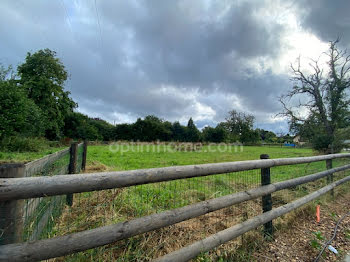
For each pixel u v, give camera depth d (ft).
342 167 13.57
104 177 3.37
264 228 7.06
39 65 73.97
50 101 74.18
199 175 4.89
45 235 5.21
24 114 38.99
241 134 166.50
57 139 83.20
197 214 4.72
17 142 35.88
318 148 42.37
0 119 33.50
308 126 44.45
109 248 4.96
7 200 2.63
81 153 15.25
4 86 37.04
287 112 47.09
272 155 48.08
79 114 110.01
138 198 8.90
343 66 41.04
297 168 17.40
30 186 2.71
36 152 35.73
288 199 10.33
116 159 29.73
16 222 2.80
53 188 2.87
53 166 6.14
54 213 6.36
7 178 2.71
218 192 10.39
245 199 6.00
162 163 27.30
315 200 10.87
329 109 42.39
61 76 80.33
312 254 6.48
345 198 12.82
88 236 3.21
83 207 7.79
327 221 9.05
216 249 5.85
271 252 6.34
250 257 5.95
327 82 42.63
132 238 5.54
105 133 117.29
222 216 8.06
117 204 7.91
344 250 6.88
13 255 2.64
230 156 43.52
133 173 3.74
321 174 10.69
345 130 39.29
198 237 6.42
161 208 8.22
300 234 7.68
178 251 4.45
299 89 45.44
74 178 3.08
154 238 5.94
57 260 4.57
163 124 131.03
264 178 7.14
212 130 141.08
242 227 5.87
